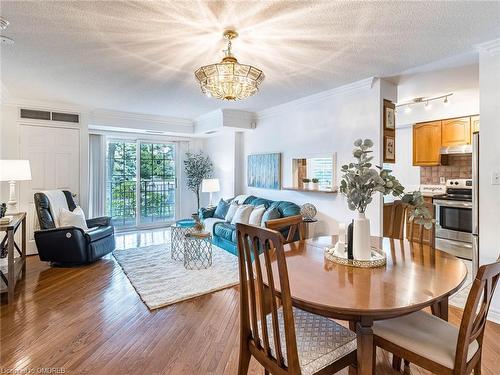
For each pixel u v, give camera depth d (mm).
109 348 2086
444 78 3365
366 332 1265
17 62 2928
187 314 2602
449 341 1350
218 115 5211
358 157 1761
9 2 1877
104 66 3029
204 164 6727
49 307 2707
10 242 2793
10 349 2064
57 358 1969
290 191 4680
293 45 2514
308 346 1357
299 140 4488
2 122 4285
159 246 4918
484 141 2514
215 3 1889
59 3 1895
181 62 2916
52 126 4652
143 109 5129
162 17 2064
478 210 2598
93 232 4000
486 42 2426
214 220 5145
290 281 1449
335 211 3957
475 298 1168
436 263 1716
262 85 3666
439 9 1945
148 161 6508
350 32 2271
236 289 3148
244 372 1525
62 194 4434
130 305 2764
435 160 4805
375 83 3385
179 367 1893
